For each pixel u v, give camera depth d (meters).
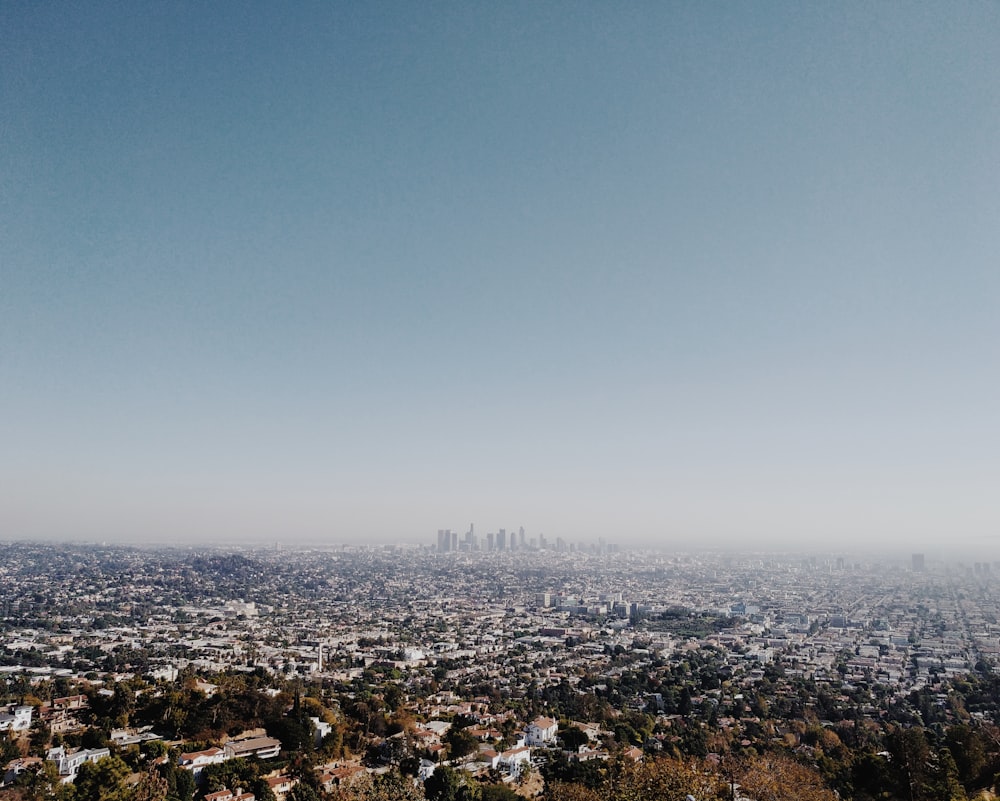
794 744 133.50
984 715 155.12
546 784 102.19
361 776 84.25
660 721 151.38
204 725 110.19
